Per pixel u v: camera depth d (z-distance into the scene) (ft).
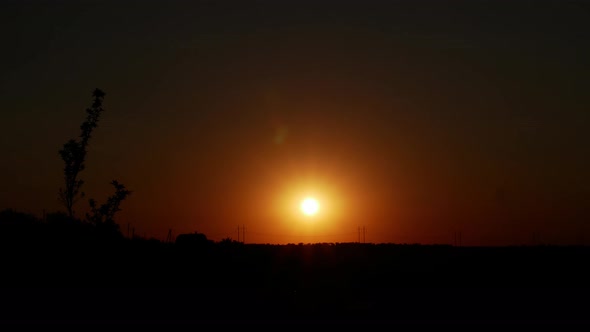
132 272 133.39
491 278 168.96
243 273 155.12
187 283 131.75
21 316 87.61
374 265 207.51
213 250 186.60
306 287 130.72
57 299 102.22
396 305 110.22
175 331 80.69
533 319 95.96
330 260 225.35
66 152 152.05
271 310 99.91
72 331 78.74
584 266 204.95
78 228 158.10
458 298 123.34
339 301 109.40
